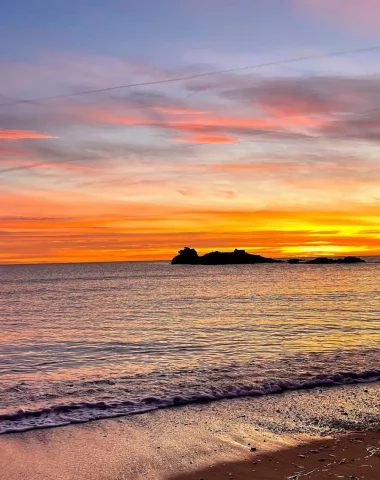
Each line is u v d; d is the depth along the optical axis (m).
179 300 47.19
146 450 8.99
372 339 22.09
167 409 11.55
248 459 8.51
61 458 8.64
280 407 11.62
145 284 76.56
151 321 31.08
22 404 12.30
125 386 14.07
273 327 26.84
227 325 28.19
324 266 168.38
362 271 122.12
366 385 13.60
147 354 19.72
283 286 66.31
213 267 172.62
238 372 15.52
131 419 10.80
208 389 13.40
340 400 12.16
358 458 8.45
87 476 7.91
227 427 10.22
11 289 67.94
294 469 8.02
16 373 16.38
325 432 9.85
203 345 21.48
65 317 34.38
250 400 12.24
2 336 25.48
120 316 34.41
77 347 21.86
